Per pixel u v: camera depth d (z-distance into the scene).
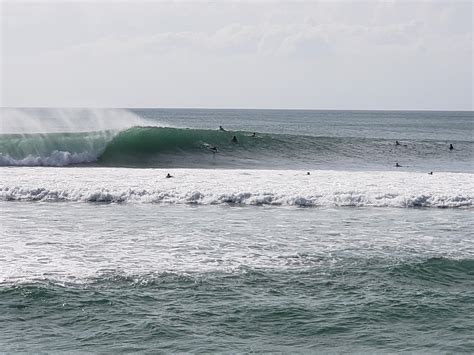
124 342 15.89
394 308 18.69
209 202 35.91
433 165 65.06
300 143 70.56
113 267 21.77
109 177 41.88
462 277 21.80
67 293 19.14
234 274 21.38
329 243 26.00
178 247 24.78
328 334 16.73
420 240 26.83
